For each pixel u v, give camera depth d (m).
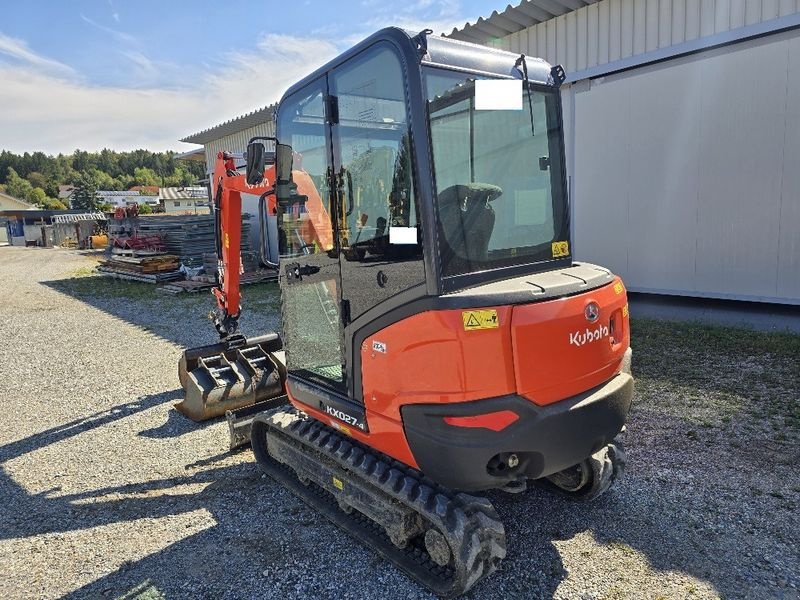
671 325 7.51
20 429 5.55
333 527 3.60
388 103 2.74
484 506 2.88
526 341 2.54
